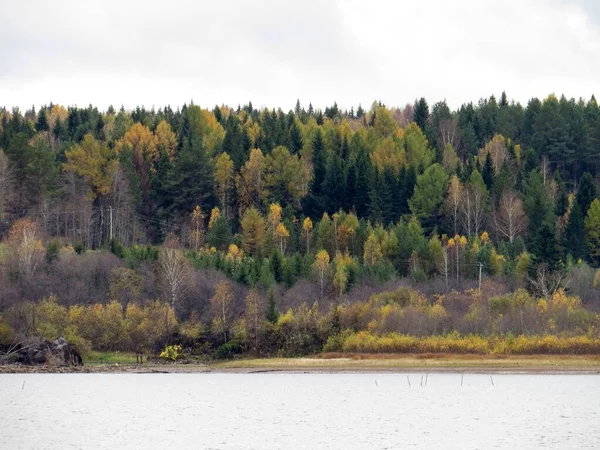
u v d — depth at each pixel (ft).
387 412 430.61
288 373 599.98
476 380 561.43
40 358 608.60
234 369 603.26
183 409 439.63
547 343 601.62
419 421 402.52
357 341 621.31
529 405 451.53
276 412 431.43
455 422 398.83
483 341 609.42
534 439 356.18
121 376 581.12
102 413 425.28
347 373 599.57
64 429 379.55
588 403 457.68
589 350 597.93
